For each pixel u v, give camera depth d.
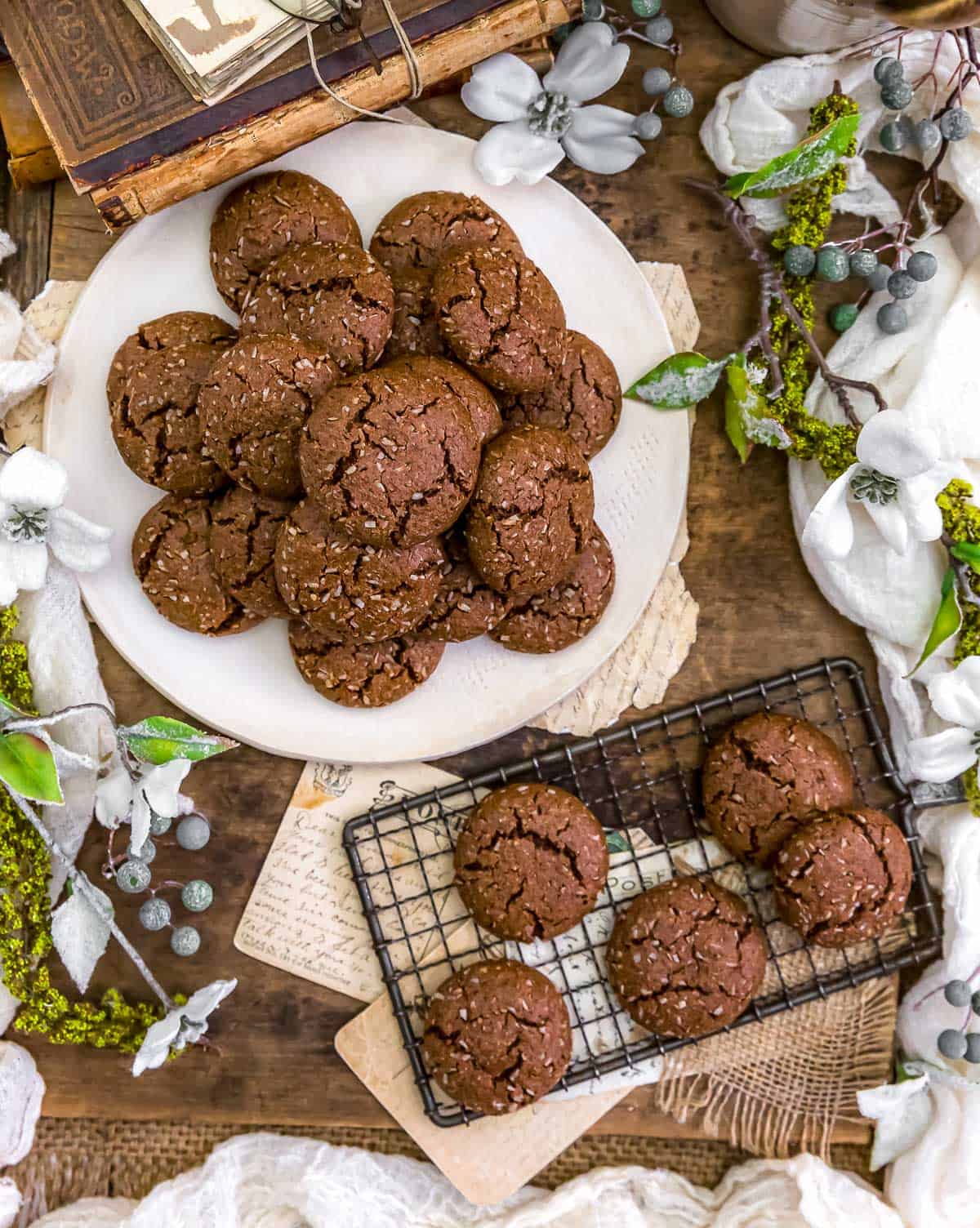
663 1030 0.79
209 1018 0.82
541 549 0.74
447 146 0.79
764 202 0.80
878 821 0.80
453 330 0.73
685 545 0.82
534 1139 0.81
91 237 0.79
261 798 0.81
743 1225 0.83
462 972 0.79
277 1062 0.82
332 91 0.74
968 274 0.81
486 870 0.79
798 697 0.82
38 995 0.78
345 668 0.78
